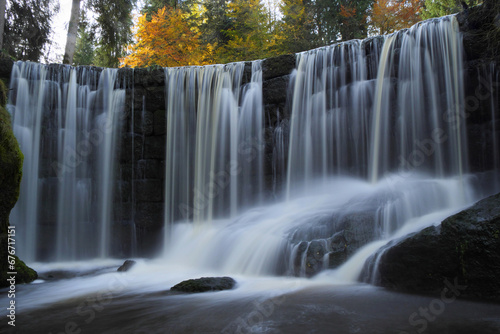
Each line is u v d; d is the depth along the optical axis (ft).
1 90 31.04
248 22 73.36
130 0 68.28
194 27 79.30
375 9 66.80
